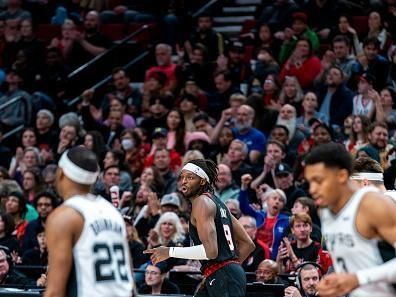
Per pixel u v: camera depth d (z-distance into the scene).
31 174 18.14
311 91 20.05
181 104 19.70
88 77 23.73
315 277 11.33
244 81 21.52
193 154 17.22
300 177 17.06
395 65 20.20
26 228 15.83
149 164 18.56
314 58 20.34
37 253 15.23
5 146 21.41
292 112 18.31
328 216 8.03
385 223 7.74
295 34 21.64
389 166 15.21
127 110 21.27
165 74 21.55
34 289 12.05
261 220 15.78
